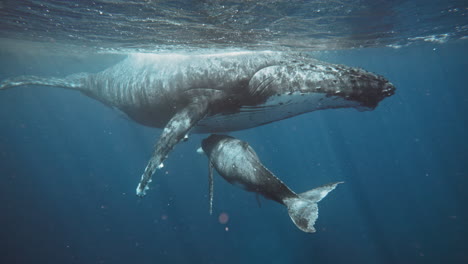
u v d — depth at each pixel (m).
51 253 27.30
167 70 7.09
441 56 44.31
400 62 45.81
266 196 4.43
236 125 7.27
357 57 31.83
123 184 47.12
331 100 5.66
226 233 28.77
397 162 45.62
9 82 10.16
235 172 4.79
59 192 44.44
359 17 9.34
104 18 7.82
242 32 8.79
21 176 55.53
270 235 27.70
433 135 63.59
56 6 7.18
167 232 29.84
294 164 54.22
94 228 31.75
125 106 8.68
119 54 14.32
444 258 21.28
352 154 56.66
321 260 23.78
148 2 6.27
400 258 22.52
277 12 7.38
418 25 13.67
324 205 32.41
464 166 38.72
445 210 27.95
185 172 45.72
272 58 6.48
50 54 20.50
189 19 7.44
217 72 6.46
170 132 5.41
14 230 31.02
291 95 5.82
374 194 34.50
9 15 8.65
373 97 5.55
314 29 9.77
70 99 84.88
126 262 25.88
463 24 16.12
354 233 26.33
